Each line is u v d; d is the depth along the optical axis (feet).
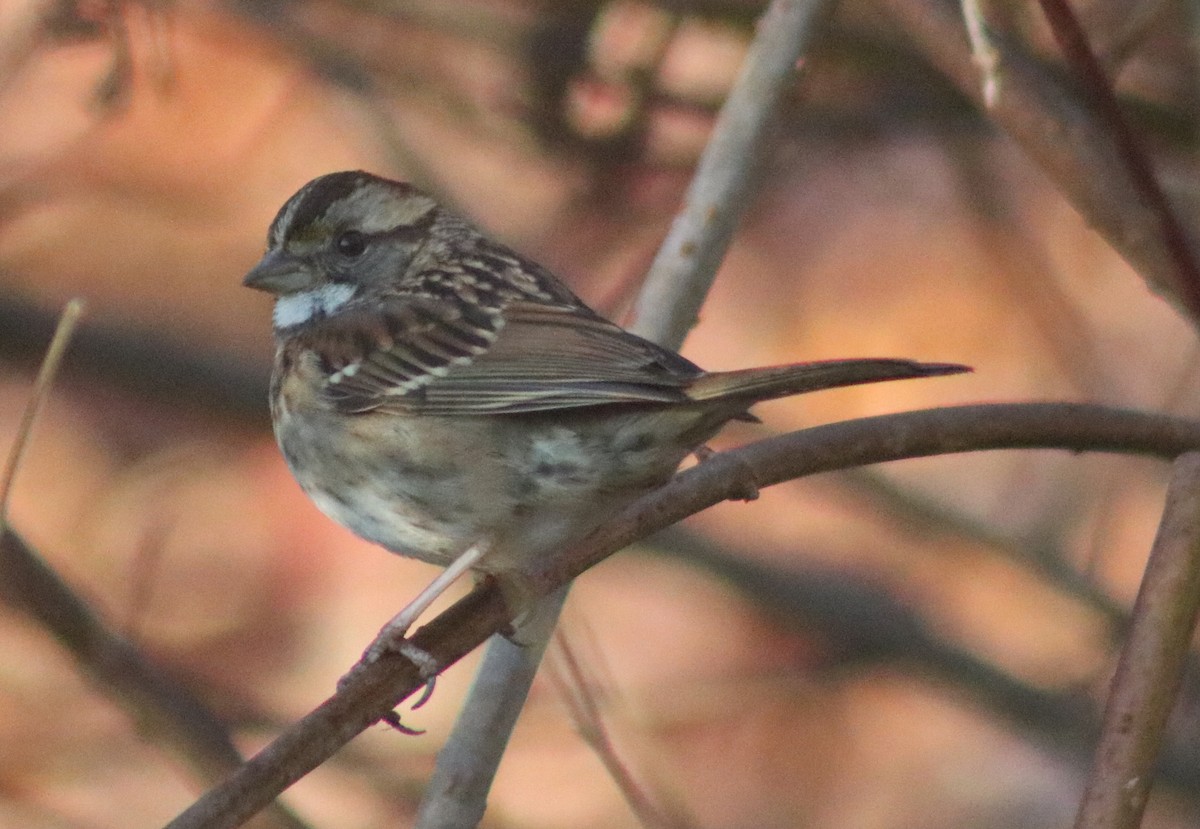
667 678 40.29
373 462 23.49
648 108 37.50
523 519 22.75
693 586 41.60
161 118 44.70
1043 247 41.34
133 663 27.78
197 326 43.78
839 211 44.68
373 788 35.42
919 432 20.17
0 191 40.68
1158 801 36.47
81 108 38.70
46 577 26.84
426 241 26.30
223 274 44.50
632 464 21.67
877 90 38.01
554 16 37.91
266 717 35.17
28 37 35.60
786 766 40.86
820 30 26.37
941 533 37.06
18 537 26.43
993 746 41.01
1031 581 37.42
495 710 22.54
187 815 17.88
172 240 44.60
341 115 41.93
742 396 20.25
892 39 35.96
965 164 39.01
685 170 37.76
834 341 43.93
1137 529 39.65
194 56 45.16
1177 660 18.78
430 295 24.70
